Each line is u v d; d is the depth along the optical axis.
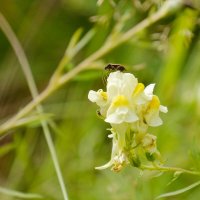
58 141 0.72
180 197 0.67
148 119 0.55
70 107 0.75
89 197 0.69
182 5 0.69
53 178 0.70
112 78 0.55
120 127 0.55
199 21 0.70
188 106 0.73
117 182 0.67
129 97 0.54
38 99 0.68
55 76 0.69
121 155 0.55
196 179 0.68
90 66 0.69
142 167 0.55
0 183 0.74
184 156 0.70
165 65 0.74
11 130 0.68
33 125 0.66
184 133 0.71
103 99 0.55
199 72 0.75
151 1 0.69
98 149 0.73
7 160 0.75
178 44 0.72
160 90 0.74
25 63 0.69
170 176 0.67
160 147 0.71
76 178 0.71
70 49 0.69
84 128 0.74
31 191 0.70
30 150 0.74
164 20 0.74
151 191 0.66
